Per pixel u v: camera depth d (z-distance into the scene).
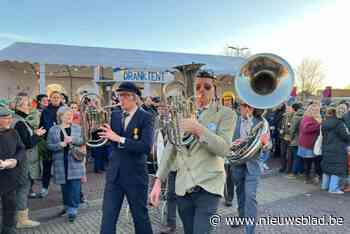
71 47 14.84
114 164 3.41
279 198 5.91
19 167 3.83
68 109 4.73
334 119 6.24
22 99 4.77
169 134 2.65
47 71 15.71
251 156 3.87
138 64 13.98
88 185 6.98
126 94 3.47
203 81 2.69
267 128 3.93
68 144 4.62
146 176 3.52
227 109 2.65
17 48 13.26
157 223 4.67
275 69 3.89
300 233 4.29
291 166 7.99
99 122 4.57
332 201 5.73
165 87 2.76
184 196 2.64
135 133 3.40
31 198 5.97
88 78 17.48
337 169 6.22
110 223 3.31
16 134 3.86
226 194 5.36
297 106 8.34
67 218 4.89
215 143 2.42
